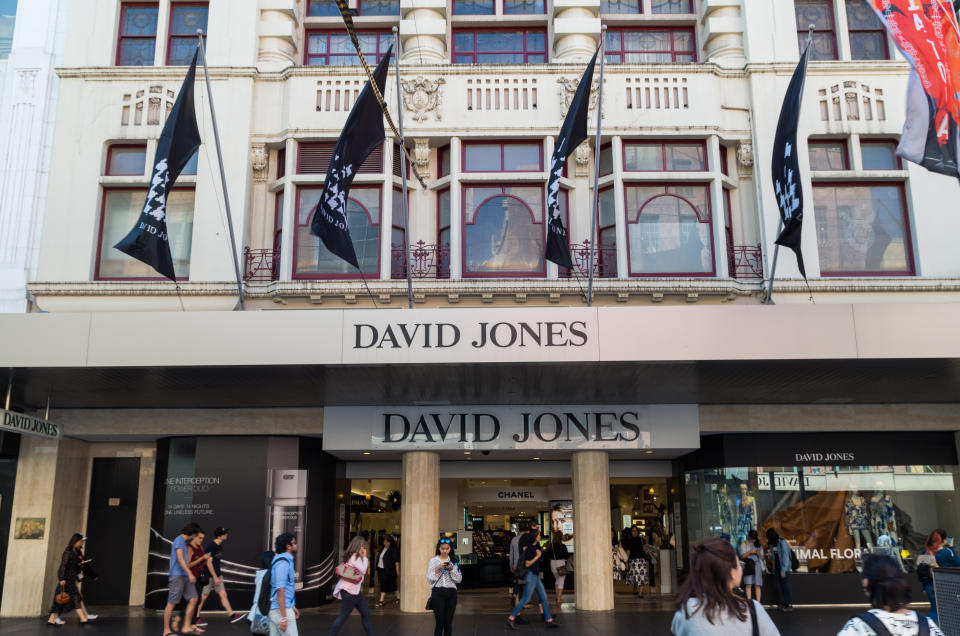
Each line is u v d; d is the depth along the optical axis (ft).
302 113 50.67
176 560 36.40
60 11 52.70
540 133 50.72
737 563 12.22
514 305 48.19
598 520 48.42
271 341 37.73
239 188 49.49
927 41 38.65
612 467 56.13
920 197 49.55
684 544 54.13
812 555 49.75
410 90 51.16
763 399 48.47
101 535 53.11
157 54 51.93
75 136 50.19
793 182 42.70
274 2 53.47
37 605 47.96
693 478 53.47
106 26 52.16
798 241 42.75
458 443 48.60
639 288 47.39
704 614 11.65
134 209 50.31
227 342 37.70
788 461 50.55
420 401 48.21
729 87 51.90
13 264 48.70
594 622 42.22
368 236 49.65
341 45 55.11
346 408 49.29
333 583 54.34
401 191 51.16
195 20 53.42
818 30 53.78
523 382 42.50
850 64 51.13
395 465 56.49
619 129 50.47
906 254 49.60
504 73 51.52
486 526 71.77
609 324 37.40
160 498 50.70
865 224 50.01
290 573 24.48
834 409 50.57
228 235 48.91
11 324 37.78
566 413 49.03
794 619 42.93
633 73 51.42
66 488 51.26
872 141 51.31
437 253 50.01
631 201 50.39
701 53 54.85
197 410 50.62
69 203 49.32
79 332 37.78
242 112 50.78
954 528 50.47
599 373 40.32
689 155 51.16
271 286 47.32
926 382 43.09
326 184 41.32
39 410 50.75
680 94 51.13
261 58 52.90
